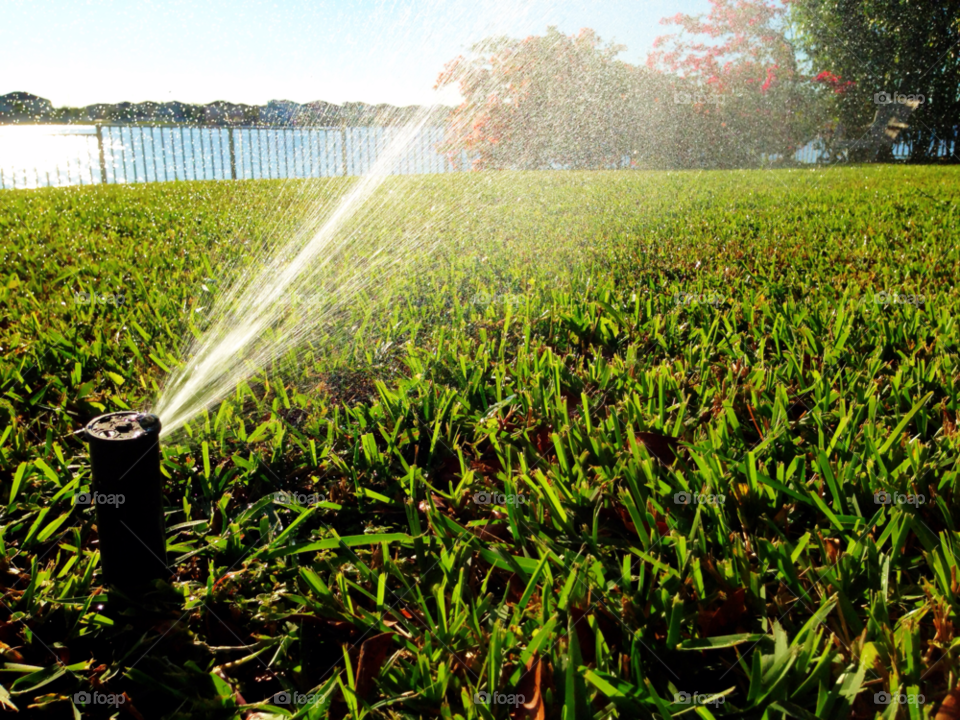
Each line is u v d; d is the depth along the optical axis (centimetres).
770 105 1432
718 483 151
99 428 122
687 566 128
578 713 100
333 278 380
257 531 157
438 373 232
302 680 117
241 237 502
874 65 1470
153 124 1206
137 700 115
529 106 949
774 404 192
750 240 467
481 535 148
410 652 118
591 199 727
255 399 209
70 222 554
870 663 105
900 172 1070
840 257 409
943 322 261
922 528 132
